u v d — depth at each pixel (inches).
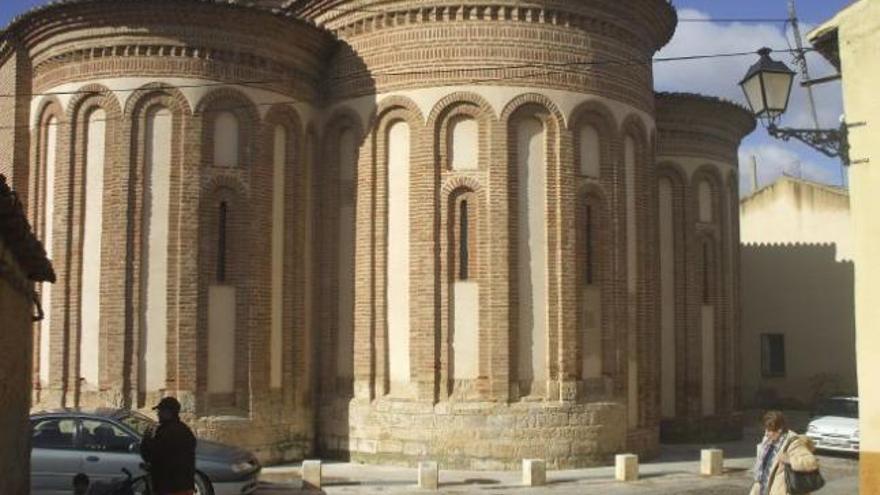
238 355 837.8
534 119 855.7
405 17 866.8
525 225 844.6
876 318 415.5
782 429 429.7
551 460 822.5
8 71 925.2
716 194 1130.7
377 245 869.2
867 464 413.7
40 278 502.3
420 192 850.1
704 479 793.6
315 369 904.9
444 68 852.0
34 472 585.6
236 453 627.2
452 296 840.9
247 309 842.8
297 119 896.3
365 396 863.1
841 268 1457.9
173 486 446.0
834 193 1505.9
